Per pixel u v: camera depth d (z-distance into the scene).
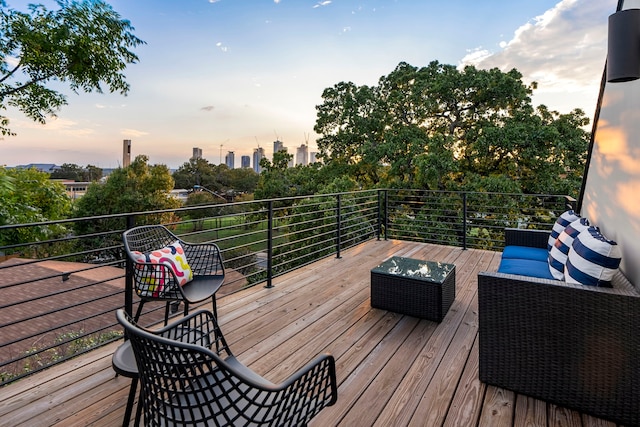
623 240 2.12
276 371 1.91
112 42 8.48
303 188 11.95
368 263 4.19
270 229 3.33
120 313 1.09
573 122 9.24
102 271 9.30
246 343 2.22
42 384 1.77
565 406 1.61
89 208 18.89
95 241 16.86
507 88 9.16
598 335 1.54
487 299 1.76
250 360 2.02
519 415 1.57
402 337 2.31
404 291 2.66
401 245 5.17
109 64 8.57
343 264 4.15
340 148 11.65
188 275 2.30
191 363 0.90
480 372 1.80
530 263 2.70
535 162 8.72
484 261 4.27
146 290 2.02
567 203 4.09
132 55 8.96
